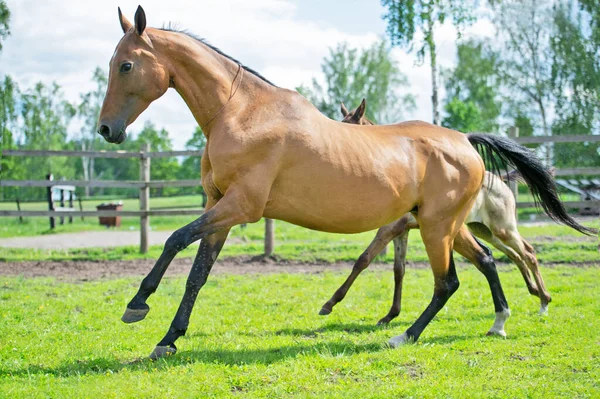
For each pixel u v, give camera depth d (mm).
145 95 4938
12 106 43188
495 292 5961
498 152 6230
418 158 5488
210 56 5137
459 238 6000
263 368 4672
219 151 4898
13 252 12977
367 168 5164
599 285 8500
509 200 7469
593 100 30766
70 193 22188
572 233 13961
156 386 4215
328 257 11812
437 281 5688
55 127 56438
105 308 7312
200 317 6836
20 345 5441
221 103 5051
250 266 11234
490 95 44562
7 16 16547
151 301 7770
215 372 4539
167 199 39750
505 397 4035
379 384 4340
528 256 7297
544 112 33656
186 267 11164
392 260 11469
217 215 4805
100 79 61250
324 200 5074
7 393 4074
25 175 48719
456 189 5578
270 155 4895
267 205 5047
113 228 20500
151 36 4980
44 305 7430
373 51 52125
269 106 5066
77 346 5445
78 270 10828
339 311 7211
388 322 6613
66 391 4117
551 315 6742
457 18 16406
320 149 5008
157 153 12648
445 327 6301
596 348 5223
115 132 4852
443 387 4238
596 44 30109
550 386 4246
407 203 5457
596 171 12016
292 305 7543
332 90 51812
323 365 4758
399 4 16266
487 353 5207
